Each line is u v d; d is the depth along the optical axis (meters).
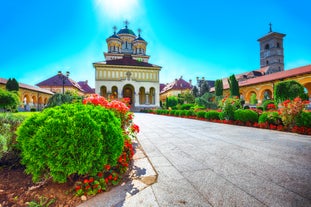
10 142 3.51
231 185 2.72
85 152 2.39
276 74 26.42
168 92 56.75
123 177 3.04
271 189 2.58
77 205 2.22
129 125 5.62
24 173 3.14
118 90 42.00
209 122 13.85
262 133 7.75
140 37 54.19
